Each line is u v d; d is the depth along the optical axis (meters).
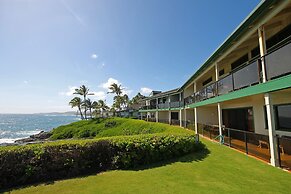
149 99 47.84
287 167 6.99
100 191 5.48
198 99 18.19
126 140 8.47
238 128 14.77
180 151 9.64
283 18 8.17
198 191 5.30
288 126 9.18
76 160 7.44
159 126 25.08
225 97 11.10
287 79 6.13
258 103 11.76
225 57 13.03
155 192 5.30
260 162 7.80
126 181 6.29
